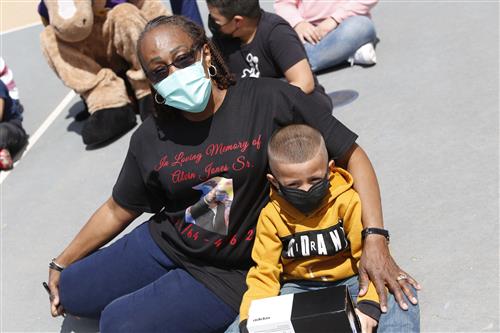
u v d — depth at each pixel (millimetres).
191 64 2543
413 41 5461
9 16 10484
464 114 4168
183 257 2809
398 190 3625
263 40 3801
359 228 2500
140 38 2590
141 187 2873
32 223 4418
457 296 2805
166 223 2871
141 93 5172
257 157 2596
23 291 3707
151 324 2723
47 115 6203
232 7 3658
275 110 2625
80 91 5238
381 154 4020
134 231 3047
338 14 5258
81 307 3059
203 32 2627
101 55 5402
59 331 3301
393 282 2441
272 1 7316
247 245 2693
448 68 4840
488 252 2990
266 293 2535
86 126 5176
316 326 2289
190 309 2703
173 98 2551
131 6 5125
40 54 7992
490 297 2744
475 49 4988
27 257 4047
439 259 3039
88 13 4961
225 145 2615
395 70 5062
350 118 4551
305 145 2383
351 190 2541
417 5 6191
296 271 2596
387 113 4473
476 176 3537
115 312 2777
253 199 2646
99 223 3035
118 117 5156
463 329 2639
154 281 2875
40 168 5188
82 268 3049
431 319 2730
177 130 2672
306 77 3754
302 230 2496
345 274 2572
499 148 3719
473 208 3305
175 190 2688
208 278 2736
